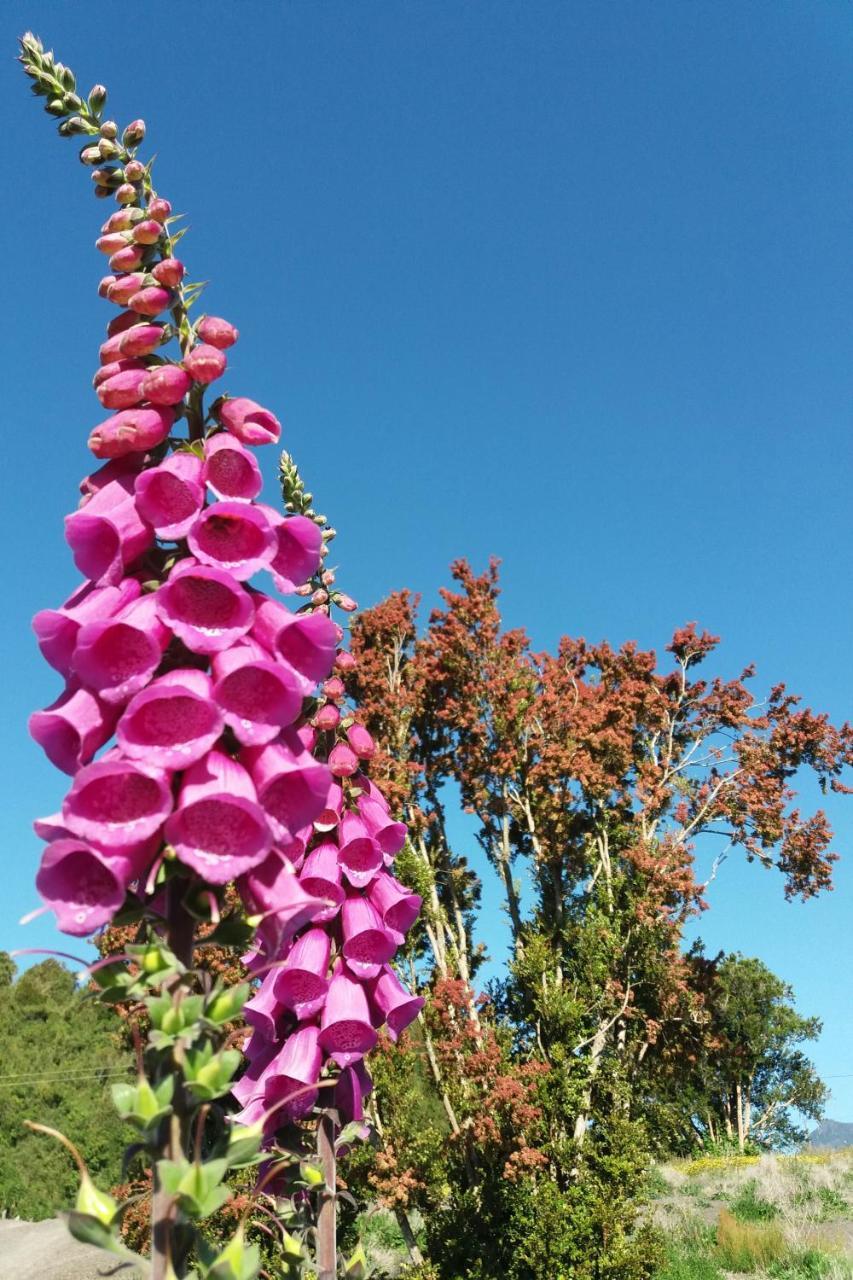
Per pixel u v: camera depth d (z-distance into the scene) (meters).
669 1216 18.64
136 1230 11.13
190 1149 2.39
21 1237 24.33
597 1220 12.82
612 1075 14.20
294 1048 4.29
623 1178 13.34
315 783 2.74
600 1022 14.83
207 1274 2.23
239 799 2.43
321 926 4.71
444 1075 14.09
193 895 2.49
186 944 2.55
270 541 2.85
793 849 18.42
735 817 18.33
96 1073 33.38
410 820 16.20
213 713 2.54
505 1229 12.94
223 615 2.79
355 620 17.72
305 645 2.96
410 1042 13.38
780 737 18.66
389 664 17.55
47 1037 36.88
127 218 3.31
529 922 15.97
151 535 2.92
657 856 15.91
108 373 3.17
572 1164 13.32
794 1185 21.33
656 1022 15.06
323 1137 4.14
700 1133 38.66
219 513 2.82
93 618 2.71
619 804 17.25
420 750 17.66
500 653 17.33
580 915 16.28
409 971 14.88
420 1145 12.77
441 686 17.66
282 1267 3.79
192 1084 2.29
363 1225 11.27
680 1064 17.91
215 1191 2.24
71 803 2.41
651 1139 16.80
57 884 2.45
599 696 18.30
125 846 2.38
